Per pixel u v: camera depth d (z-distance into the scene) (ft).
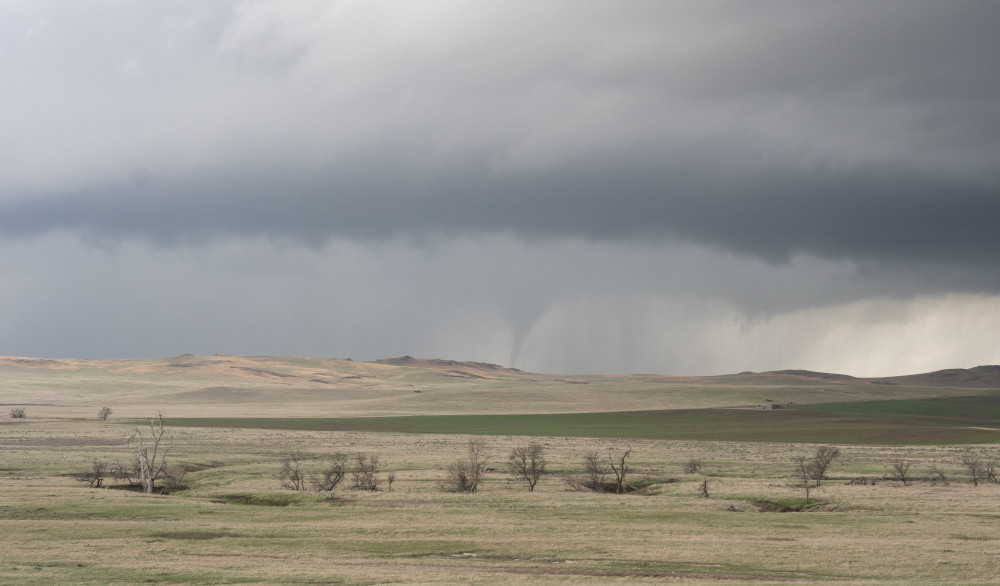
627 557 131.44
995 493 225.15
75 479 262.67
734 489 237.45
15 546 141.18
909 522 173.78
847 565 124.36
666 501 208.23
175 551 137.28
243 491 235.81
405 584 107.14
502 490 254.06
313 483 254.88
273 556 133.28
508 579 112.06
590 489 261.85
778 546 141.18
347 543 145.79
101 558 129.29
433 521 173.37
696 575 116.67
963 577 115.34
